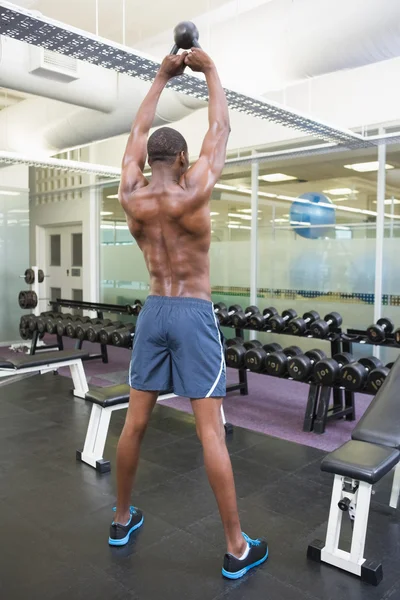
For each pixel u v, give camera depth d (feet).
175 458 8.84
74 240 25.25
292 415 11.74
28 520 6.63
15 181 20.77
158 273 5.37
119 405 8.55
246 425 10.98
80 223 24.68
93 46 7.72
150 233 5.30
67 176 24.58
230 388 13.32
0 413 11.52
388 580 5.38
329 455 5.60
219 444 5.28
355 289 15.58
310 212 16.47
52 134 14.39
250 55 9.68
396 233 14.57
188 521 6.60
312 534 6.33
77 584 5.27
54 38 7.45
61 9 12.49
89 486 7.70
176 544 6.04
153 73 8.84
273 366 11.03
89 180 23.24
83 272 24.63
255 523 6.61
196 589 5.20
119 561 5.69
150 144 5.26
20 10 6.57
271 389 14.23
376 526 6.52
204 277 5.36
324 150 13.88
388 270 14.83
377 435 5.98
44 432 10.25
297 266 16.99
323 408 10.43
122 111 12.09
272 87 10.27
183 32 5.22
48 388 13.82
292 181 16.87
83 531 6.35
